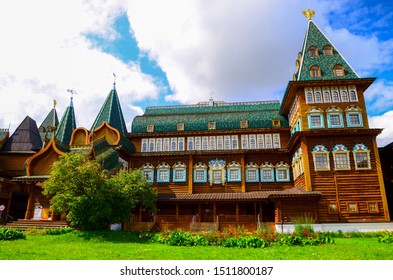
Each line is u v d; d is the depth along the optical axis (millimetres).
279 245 16922
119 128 38719
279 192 29000
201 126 37938
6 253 13570
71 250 15242
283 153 35031
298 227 21141
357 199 26812
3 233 18469
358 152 27953
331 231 25516
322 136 28672
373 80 29109
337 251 14633
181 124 38438
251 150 34875
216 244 17594
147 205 27125
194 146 37344
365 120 28875
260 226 26219
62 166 21312
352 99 29703
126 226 27984
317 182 27547
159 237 19422
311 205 26875
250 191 34250
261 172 34812
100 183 21922
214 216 29797
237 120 37688
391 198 32844
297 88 30656
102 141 33406
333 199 27000
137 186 25766
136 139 38719
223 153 35469
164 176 35969
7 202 34719
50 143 28828
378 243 18219
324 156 28156
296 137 29484
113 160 31812
